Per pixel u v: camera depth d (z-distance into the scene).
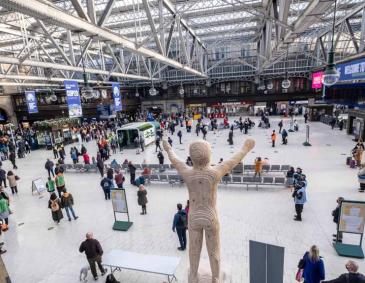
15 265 7.87
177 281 6.73
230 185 13.04
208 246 4.32
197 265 4.40
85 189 13.86
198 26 26.66
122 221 9.90
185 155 19.59
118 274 7.14
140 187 10.32
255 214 9.86
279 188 12.27
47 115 39.09
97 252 6.82
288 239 8.17
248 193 11.88
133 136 23.64
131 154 21.08
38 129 25.67
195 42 27.33
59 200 10.30
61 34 25.36
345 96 22.27
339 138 21.86
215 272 4.39
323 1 8.13
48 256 8.22
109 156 20.50
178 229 7.79
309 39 36.62
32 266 7.76
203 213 4.18
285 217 9.52
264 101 41.66
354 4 22.64
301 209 9.09
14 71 35.28
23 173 18.03
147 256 6.99
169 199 11.82
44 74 33.62
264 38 25.80
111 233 9.27
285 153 18.05
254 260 4.76
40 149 26.20
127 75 27.45
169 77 43.62
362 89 18.83
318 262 5.22
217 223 4.27
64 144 26.67
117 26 24.83
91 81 32.56
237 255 7.54
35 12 6.76
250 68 40.28
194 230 4.26
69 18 7.90
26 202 12.77
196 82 43.62
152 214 10.46
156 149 21.44
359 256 7.18
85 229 9.69
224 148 20.75
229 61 40.91
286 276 6.58
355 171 13.84
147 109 47.19
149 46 31.81
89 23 8.98
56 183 12.72
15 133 31.55
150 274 7.09
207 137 25.80
